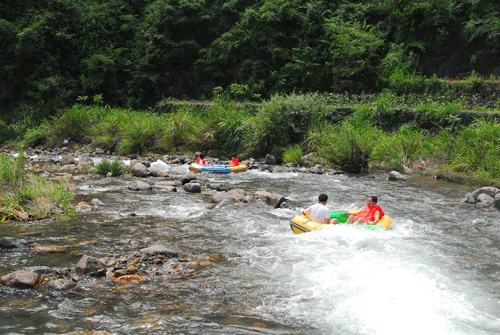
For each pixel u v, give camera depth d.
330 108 18.56
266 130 16.73
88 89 28.11
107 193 10.12
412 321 4.06
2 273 4.98
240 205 8.96
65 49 28.86
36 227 7.08
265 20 25.39
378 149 15.48
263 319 4.05
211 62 26.83
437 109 16.78
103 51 28.84
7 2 28.81
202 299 4.48
